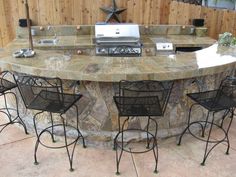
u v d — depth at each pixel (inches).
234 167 101.0
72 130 112.3
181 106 111.9
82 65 101.3
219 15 180.1
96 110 107.2
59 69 96.6
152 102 93.9
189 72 96.9
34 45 145.4
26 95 101.9
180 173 97.3
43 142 113.7
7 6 162.9
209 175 96.7
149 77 93.7
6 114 126.6
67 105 94.5
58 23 170.4
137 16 174.9
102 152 108.6
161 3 173.6
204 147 112.3
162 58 111.3
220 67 103.0
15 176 94.7
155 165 101.0
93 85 102.8
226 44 133.0
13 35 170.4
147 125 109.2
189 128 117.2
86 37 167.9
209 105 96.3
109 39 153.5
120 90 93.9
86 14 170.4
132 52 151.7
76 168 99.0
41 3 164.4
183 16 178.7
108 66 100.2
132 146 111.4
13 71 109.9
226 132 116.0
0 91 104.0
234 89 104.5
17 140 115.0
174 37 172.9
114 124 109.0
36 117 116.9
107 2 169.0
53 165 100.4
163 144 113.7
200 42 159.0
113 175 96.0
